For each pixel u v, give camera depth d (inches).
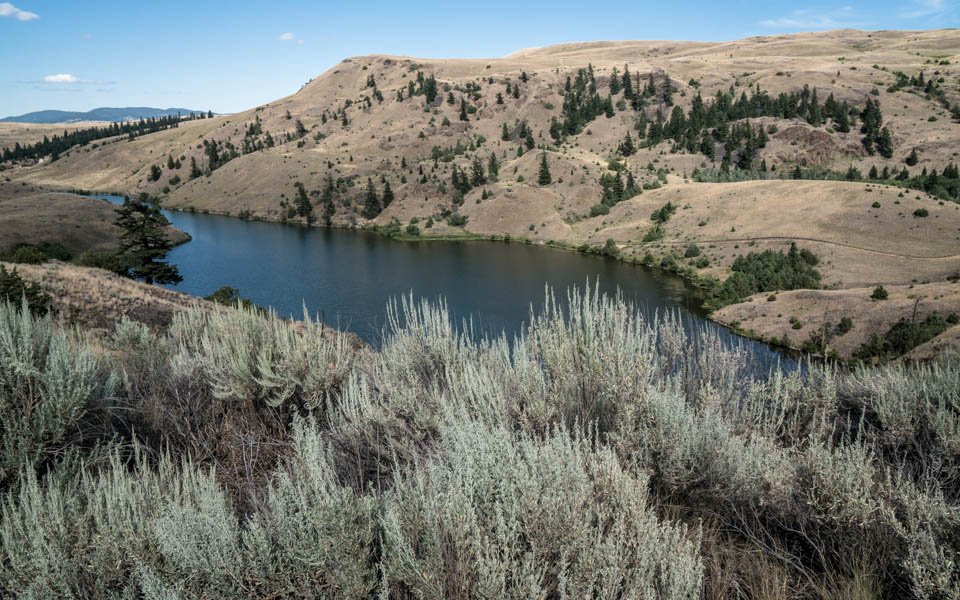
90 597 78.0
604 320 142.4
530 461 83.4
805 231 3240.7
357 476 116.3
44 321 160.2
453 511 72.8
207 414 157.4
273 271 3449.8
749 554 87.5
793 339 1797.5
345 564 71.2
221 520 76.7
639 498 79.1
